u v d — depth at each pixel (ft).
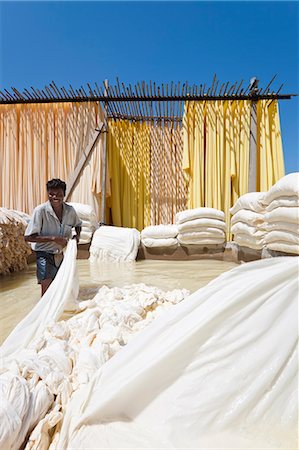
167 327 4.30
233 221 16.84
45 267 9.36
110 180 22.44
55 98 20.52
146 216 22.45
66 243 8.88
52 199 9.25
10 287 11.75
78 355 4.98
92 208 20.04
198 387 3.72
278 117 19.65
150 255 19.19
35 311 6.66
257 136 20.25
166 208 22.52
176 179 22.43
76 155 21.08
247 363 3.80
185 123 20.59
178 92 20.11
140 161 22.49
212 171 20.45
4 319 7.93
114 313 6.82
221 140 20.35
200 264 16.97
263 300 4.16
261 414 3.51
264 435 3.37
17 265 15.28
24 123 21.06
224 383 3.70
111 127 22.25
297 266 4.29
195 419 3.50
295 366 3.76
